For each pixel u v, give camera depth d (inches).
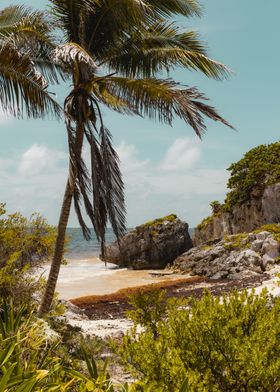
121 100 576.1
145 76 579.2
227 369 193.0
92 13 536.4
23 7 503.5
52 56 483.2
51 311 493.7
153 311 384.8
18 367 164.4
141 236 1867.6
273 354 191.3
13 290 424.5
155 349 193.3
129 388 167.5
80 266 1904.5
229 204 1972.2
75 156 510.0
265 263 1386.6
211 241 1713.8
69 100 523.8
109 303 921.5
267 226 1628.9
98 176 521.7
